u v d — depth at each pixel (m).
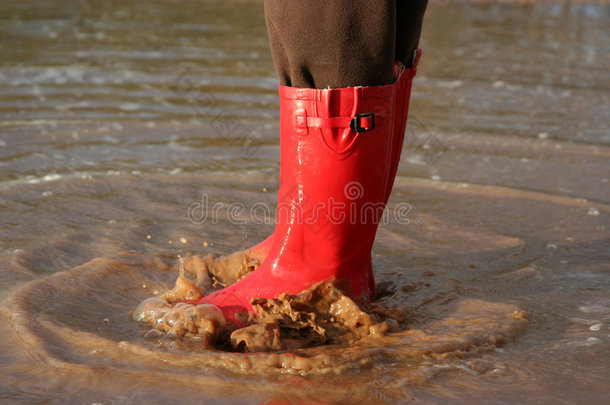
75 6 14.48
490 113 6.67
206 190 4.30
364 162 2.36
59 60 8.78
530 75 8.49
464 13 14.45
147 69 8.35
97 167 4.68
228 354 2.20
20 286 2.77
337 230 2.43
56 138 5.38
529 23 13.18
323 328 2.41
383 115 2.36
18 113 6.14
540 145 5.58
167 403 1.95
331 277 2.48
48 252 3.18
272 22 2.29
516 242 3.51
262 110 6.54
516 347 2.37
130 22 12.39
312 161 2.36
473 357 2.28
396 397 2.01
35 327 2.39
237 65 8.68
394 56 2.39
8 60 8.68
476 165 5.03
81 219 3.67
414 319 2.59
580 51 10.23
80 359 2.19
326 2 2.19
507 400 2.00
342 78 2.27
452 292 2.87
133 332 2.41
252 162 4.96
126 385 2.04
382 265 3.21
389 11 2.21
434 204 4.18
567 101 7.19
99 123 5.92
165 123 6.01
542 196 4.30
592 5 15.86
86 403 1.95
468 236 3.62
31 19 12.37
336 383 2.08
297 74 2.32
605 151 5.40
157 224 3.66
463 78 8.27
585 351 2.32
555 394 2.03
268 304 2.44
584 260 3.26
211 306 2.43
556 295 2.84
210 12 14.10
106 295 2.74
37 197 3.99
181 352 2.21
